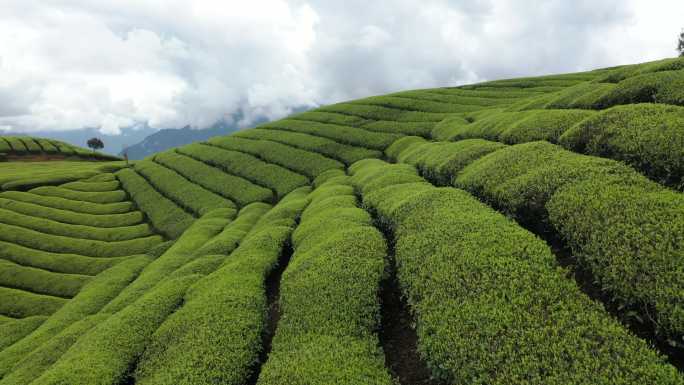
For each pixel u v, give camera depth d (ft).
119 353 48.70
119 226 158.92
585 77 201.98
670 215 32.01
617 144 49.67
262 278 57.67
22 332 96.17
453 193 57.31
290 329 40.86
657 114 50.72
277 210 95.86
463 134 107.55
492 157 64.13
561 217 39.58
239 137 221.25
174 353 43.01
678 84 62.69
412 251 44.19
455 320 31.76
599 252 32.60
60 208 171.53
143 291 78.38
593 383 23.30
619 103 71.31
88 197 184.14
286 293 47.34
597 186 40.73
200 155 207.41
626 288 28.58
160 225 151.84
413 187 69.26
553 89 186.19
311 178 148.56
